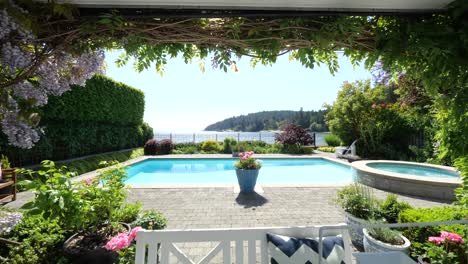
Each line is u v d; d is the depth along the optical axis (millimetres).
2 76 1625
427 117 7898
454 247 2338
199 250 3105
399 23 1892
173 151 14648
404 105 8812
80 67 1966
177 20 1789
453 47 1697
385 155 11680
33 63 1666
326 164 12195
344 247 1661
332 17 1827
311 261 1554
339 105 13469
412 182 5648
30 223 2906
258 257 2861
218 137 18562
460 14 1746
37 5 1547
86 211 2525
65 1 1598
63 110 8172
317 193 5727
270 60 1966
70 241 2619
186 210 4625
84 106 9242
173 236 1599
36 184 2400
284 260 1552
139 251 1558
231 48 1931
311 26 1836
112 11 1655
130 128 14078
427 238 2807
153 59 1969
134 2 1648
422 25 1790
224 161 12820
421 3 1722
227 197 5430
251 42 1862
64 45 1686
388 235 2744
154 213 3311
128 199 5266
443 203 5043
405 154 11078
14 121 1685
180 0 1649
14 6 1434
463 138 2115
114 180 3016
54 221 2830
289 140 14914
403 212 3281
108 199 2834
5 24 1410
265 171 11195
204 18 1790
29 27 1468
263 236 1666
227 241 1628
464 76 1738
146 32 1784
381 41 1892
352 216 3340
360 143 12578
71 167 7859
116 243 2217
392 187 5949
